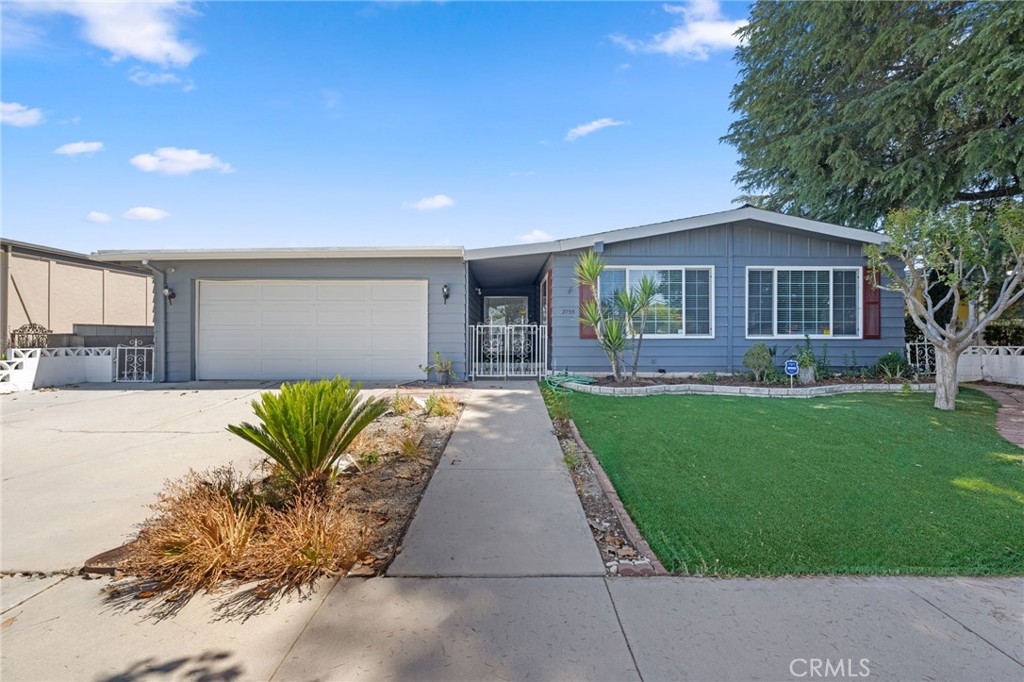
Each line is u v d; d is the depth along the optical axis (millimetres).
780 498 4035
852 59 13438
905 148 12797
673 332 10492
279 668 2143
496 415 7008
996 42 9805
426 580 2863
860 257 10523
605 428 6203
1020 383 9750
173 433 6293
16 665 2166
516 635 2352
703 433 5941
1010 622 2439
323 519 3127
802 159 14141
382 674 2100
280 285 10727
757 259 10516
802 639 2309
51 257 13062
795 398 8250
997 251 8523
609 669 2117
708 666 2129
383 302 10656
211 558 2809
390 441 5477
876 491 4176
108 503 4074
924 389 8969
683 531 3475
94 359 10727
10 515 3822
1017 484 4340
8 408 7781
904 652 2219
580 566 3021
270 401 3771
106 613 2564
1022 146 9969
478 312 15344
